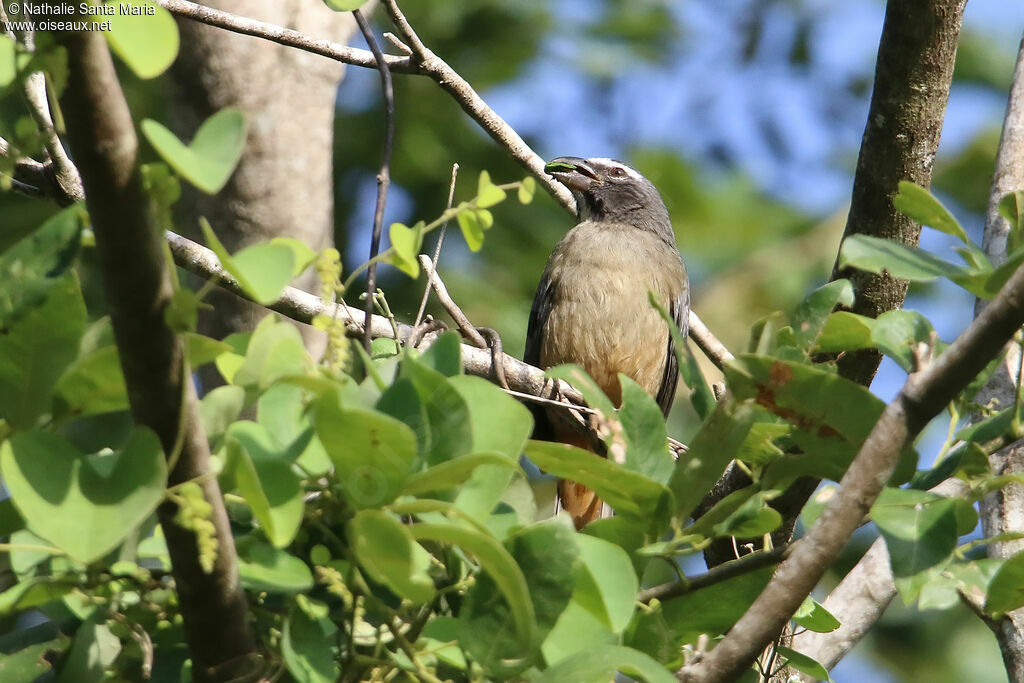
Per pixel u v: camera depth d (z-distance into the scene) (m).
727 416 4.32
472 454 3.52
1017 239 4.81
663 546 4.43
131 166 3.03
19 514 3.99
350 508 3.89
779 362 4.17
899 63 7.34
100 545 3.23
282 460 3.74
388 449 3.48
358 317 8.06
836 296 4.84
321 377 3.64
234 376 4.18
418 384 3.96
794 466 4.55
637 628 4.45
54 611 4.26
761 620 4.09
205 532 3.33
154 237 3.14
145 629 4.19
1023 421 4.84
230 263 3.26
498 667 3.88
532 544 3.85
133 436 3.37
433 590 3.66
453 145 15.88
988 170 17.52
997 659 15.12
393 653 4.13
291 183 9.69
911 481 4.92
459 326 7.70
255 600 4.12
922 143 7.48
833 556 4.09
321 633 3.93
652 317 12.36
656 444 4.58
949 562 4.16
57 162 7.27
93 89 2.93
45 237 3.63
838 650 7.79
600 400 4.55
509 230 15.88
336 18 10.07
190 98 9.67
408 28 9.30
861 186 7.73
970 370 3.98
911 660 15.20
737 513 4.55
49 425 3.72
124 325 3.22
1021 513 7.13
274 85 9.63
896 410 4.08
